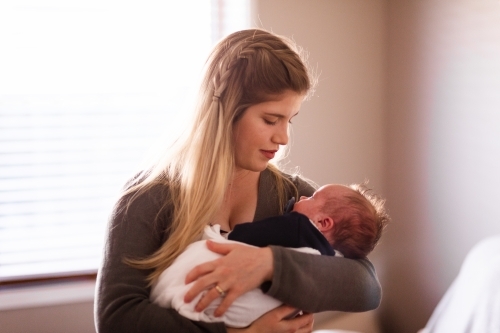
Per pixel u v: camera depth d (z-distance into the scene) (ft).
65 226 8.92
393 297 9.61
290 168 9.48
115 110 8.95
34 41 8.57
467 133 7.85
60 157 8.81
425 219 8.83
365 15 9.52
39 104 8.66
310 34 9.29
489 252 6.33
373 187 9.87
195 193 4.23
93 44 8.80
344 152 9.68
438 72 8.43
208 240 4.08
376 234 4.61
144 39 8.99
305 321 4.09
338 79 9.51
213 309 3.89
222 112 4.29
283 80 4.14
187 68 9.15
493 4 7.30
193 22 9.13
